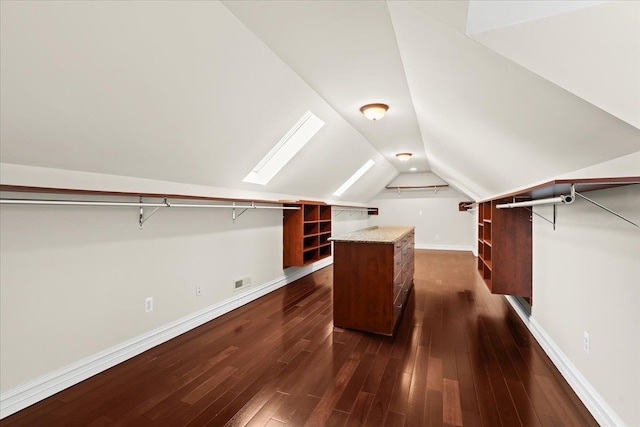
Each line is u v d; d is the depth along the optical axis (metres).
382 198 8.66
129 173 2.23
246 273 3.62
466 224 7.95
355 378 1.99
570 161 1.73
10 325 1.65
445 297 3.85
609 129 1.19
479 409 1.67
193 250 2.86
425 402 1.74
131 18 1.36
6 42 1.18
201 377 2.00
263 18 1.64
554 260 2.23
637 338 1.27
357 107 3.08
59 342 1.85
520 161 2.27
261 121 2.59
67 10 1.20
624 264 1.37
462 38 1.14
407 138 4.32
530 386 1.89
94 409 1.67
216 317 3.12
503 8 0.93
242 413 1.65
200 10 1.50
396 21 1.44
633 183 1.22
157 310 2.49
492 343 2.52
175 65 1.68
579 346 1.80
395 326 2.88
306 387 1.89
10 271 1.65
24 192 1.69
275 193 4.19
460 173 4.79
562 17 0.88
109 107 1.67
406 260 3.82
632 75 0.92
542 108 1.34
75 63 1.38
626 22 0.82
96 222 2.05
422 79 1.96
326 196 5.78
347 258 2.84
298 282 4.68
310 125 3.37
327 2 1.51
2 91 1.31
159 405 1.71
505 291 2.87
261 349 2.41
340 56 2.05
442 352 2.36
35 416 1.61
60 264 1.86
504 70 1.20
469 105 1.84
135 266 2.32
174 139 2.18
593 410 1.60
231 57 1.85
